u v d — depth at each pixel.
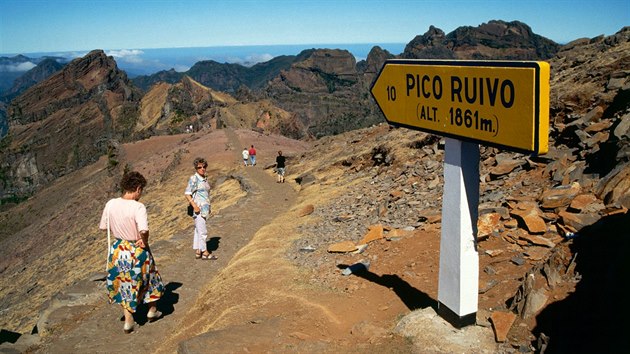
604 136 9.07
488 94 4.42
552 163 9.41
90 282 10.08
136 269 7.12
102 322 8.02
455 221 4.99
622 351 3.91
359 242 9.10
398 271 7.20
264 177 30.75
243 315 6.58
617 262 4.85
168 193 44.66
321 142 35.31
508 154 11.66
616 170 7.09
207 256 11.54
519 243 6.77
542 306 4.99
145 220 6.96
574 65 18.98
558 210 7.24
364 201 13.28
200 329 6.81
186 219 29.80
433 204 10.28
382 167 17.83
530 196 8.35
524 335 4.72
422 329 5.11
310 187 20.84
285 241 10.80
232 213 17.02
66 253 46.12
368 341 5.20
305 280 7.66
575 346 4.27
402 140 19.11
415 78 5.49
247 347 5.21
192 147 68.44
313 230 11.37
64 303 9.24
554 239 6.55
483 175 10.91
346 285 7.09
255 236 12.16
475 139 4.63
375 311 6.07
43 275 40.44
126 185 6.98
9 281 49.25
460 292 4.99
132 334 7.44
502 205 8.34
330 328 5.72
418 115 5.51
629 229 5.44
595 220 6.30
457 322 5.05
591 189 7.36
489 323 5.06
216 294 8.00
